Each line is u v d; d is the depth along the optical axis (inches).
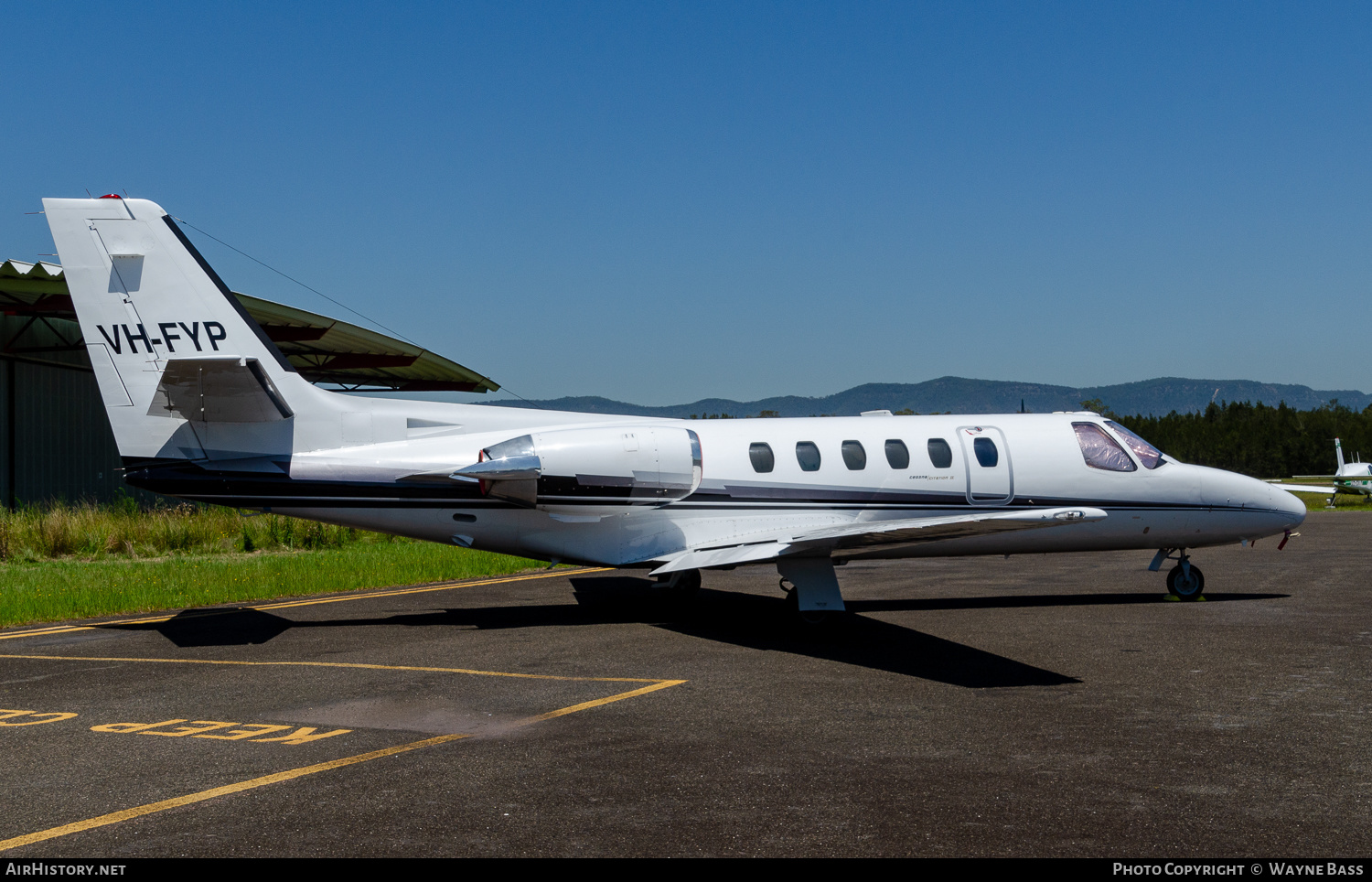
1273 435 5187.0
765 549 442.9
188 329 473.7
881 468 518.0
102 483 1201.4
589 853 182.4
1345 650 386.3
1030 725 274.7
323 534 911.7
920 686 328.2
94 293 468.8
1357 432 5083.7
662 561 492.1
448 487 486.3
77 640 438.6
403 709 300.2
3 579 653.3
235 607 547.8
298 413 480.4
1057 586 608.1
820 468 513.0
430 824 198.1
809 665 367.6
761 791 217.3
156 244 473.4
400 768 237.5
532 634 446.3
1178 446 5428.2
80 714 298.7
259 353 478.0
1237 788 217.3
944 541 526.9
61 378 1141.1
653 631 452.1
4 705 312.3
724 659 382.3
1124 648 395.5
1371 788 216.8
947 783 221.9
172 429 472.1
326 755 249.6
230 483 473.4
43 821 202.7
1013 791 215.9
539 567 746.2
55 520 846.5
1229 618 470.0
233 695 323.0
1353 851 181.8
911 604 536.7
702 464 502.0
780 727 274.1
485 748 254.2
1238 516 545.0
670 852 182.4
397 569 708.7
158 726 281.1
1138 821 197.6
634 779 227.5
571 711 295.6
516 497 481.7
